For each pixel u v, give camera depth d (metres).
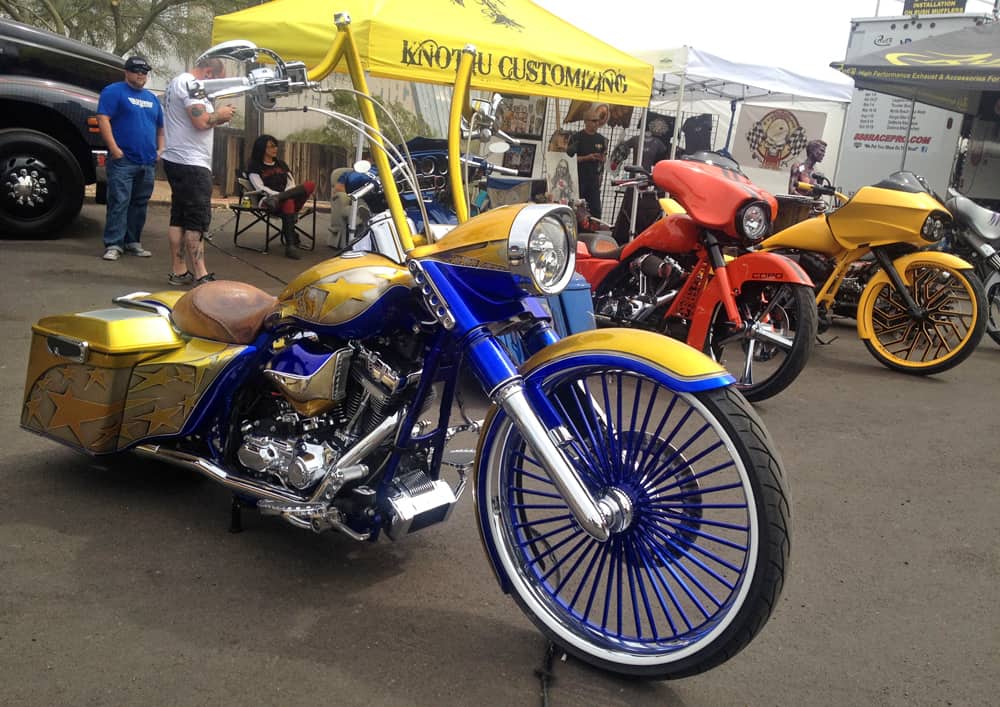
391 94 11.63
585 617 2.63
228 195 15.03
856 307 7.51
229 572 3.00
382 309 2.74
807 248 6.85
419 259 2.59
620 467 2.51
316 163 14.48
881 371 6.61
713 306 5.17
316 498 2.83
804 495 4.03
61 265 7.70
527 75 7.15
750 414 2.30
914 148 12.80
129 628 2.63
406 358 2.85
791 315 5.38
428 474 2.98
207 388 3.14
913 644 2.82
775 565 2.21
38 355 3.48
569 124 11.20
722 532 3.54
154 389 3.26
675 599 2.49
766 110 13.00
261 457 2.98
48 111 8.88
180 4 13.90
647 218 8.93
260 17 6.84
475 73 6.82
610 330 2.48
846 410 5.47
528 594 2.66
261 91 2.62
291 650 2.58
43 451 3.89
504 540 2.70
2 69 8.65
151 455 3.36
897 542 3.58
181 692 2.36
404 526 2.77
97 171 8.96
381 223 2.93
